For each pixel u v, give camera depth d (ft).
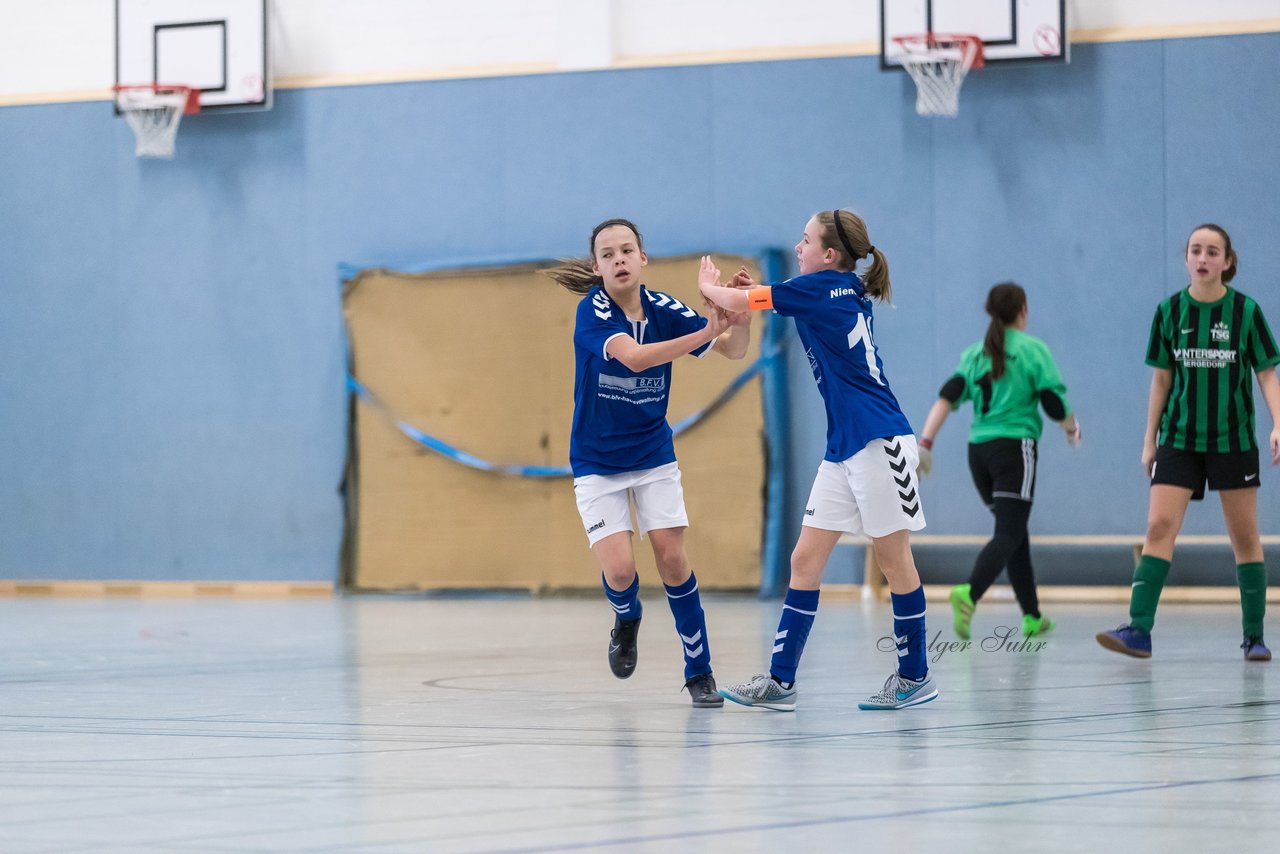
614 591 26.78
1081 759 19.17
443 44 67.41
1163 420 34.40
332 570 67.87
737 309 24.34
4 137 71.67
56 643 41.16
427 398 66.39
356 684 29.86
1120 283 59.88
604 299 25.85
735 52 64.08
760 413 62.18
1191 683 28.55
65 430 70.90
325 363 68.13
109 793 17.17
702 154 64.18
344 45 68.54
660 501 25.99
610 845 14.02
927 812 15.60
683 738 21.44
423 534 66.28
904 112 61.98
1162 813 15.48
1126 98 59.88
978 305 61.16
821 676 30.35
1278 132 58.65
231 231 69.21
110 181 70.54
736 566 62.18
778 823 15.06
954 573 60.80
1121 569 59.47
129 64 69.26
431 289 66.39
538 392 65.21
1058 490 60.03
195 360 69.56
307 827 15.03
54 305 71.15
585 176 65.46
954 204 61.41
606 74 65.26
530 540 65.16
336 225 68.18
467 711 25.07
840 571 61.98
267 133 68.90
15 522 71.31
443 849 13.92
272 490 68.59
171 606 59.67
